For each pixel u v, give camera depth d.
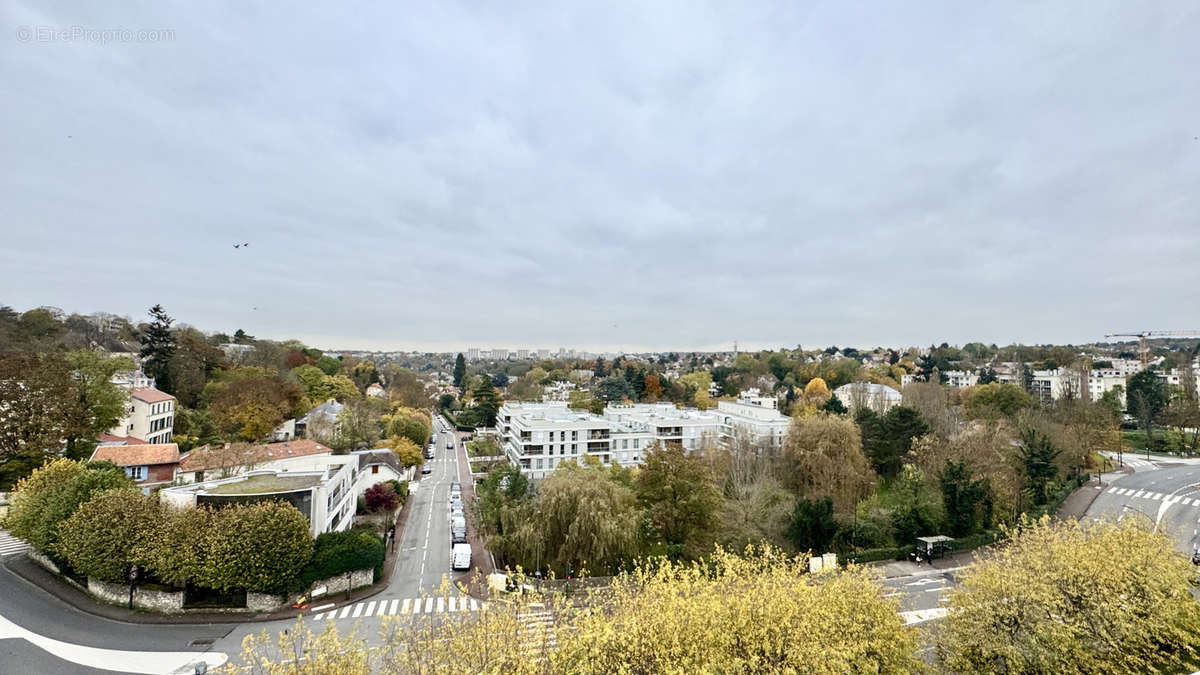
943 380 160.50
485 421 131.75
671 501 50.81
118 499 36.31
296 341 154.12
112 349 114.75
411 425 99.19
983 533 53.47
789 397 143.12
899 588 41.66
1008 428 72.75
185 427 80.19
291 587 36.50
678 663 20.06
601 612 23.42
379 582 42.41
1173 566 28.58
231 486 41.00
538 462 83.81
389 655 25.84
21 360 54.25
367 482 63.84
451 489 74.19
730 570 24.52
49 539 37.03
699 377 180.88
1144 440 95.31
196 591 36.19
